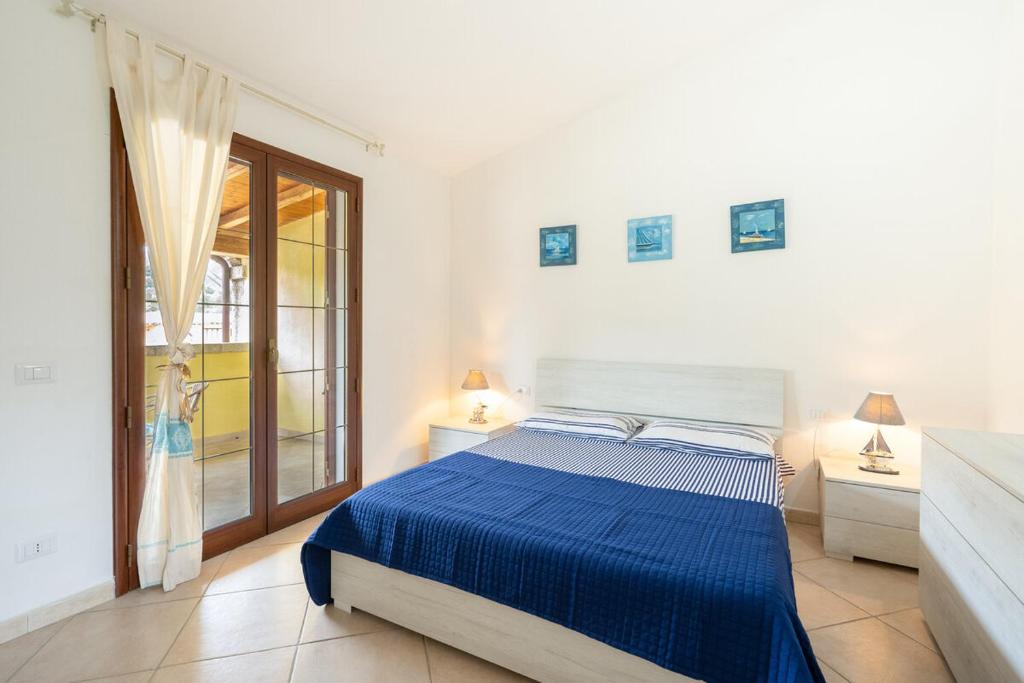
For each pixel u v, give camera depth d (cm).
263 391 291
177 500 238
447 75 312
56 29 203
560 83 346
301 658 188
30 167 197
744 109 335
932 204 287
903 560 252
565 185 398
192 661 186
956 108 281
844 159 307
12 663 183
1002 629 138
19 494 197
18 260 195
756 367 335
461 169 439
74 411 212
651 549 166
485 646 181
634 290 374
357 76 296
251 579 245
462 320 448
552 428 356
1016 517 131
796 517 324
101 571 223
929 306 289
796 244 321
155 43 230
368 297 364
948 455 180
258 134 285
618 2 281
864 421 280
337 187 336
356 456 355
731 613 139
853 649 194
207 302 264
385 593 205
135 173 222
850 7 303
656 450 307
